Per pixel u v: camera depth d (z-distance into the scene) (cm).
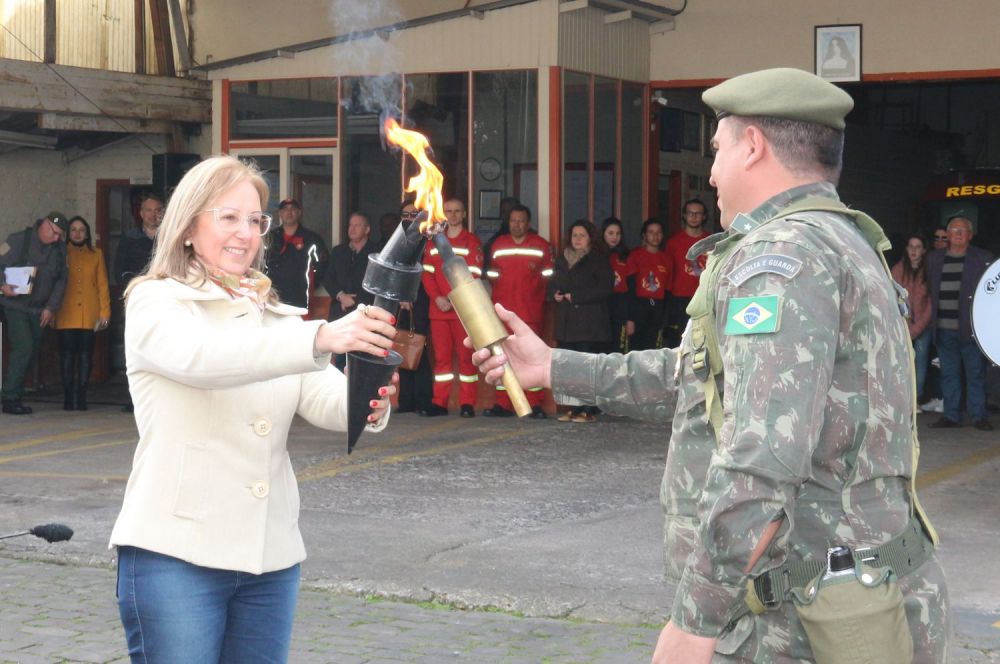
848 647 247
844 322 247
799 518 252
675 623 246
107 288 1406
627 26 1403
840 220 258
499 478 937
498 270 1273
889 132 2033
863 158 1939
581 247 1250
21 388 1362
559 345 1262
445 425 1238
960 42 1305
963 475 945
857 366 248
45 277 1349
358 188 1418
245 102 1468
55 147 1598
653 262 1318
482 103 1350
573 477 941
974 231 1562
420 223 277
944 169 2192
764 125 264
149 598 304
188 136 1539
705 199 1584
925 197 1592
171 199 316
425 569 664
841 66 1346
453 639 559
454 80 1362
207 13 1567
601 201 1384
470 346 279
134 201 1608
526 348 313
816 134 263
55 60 1416
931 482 915
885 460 251
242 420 309
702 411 272
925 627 257
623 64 1399
